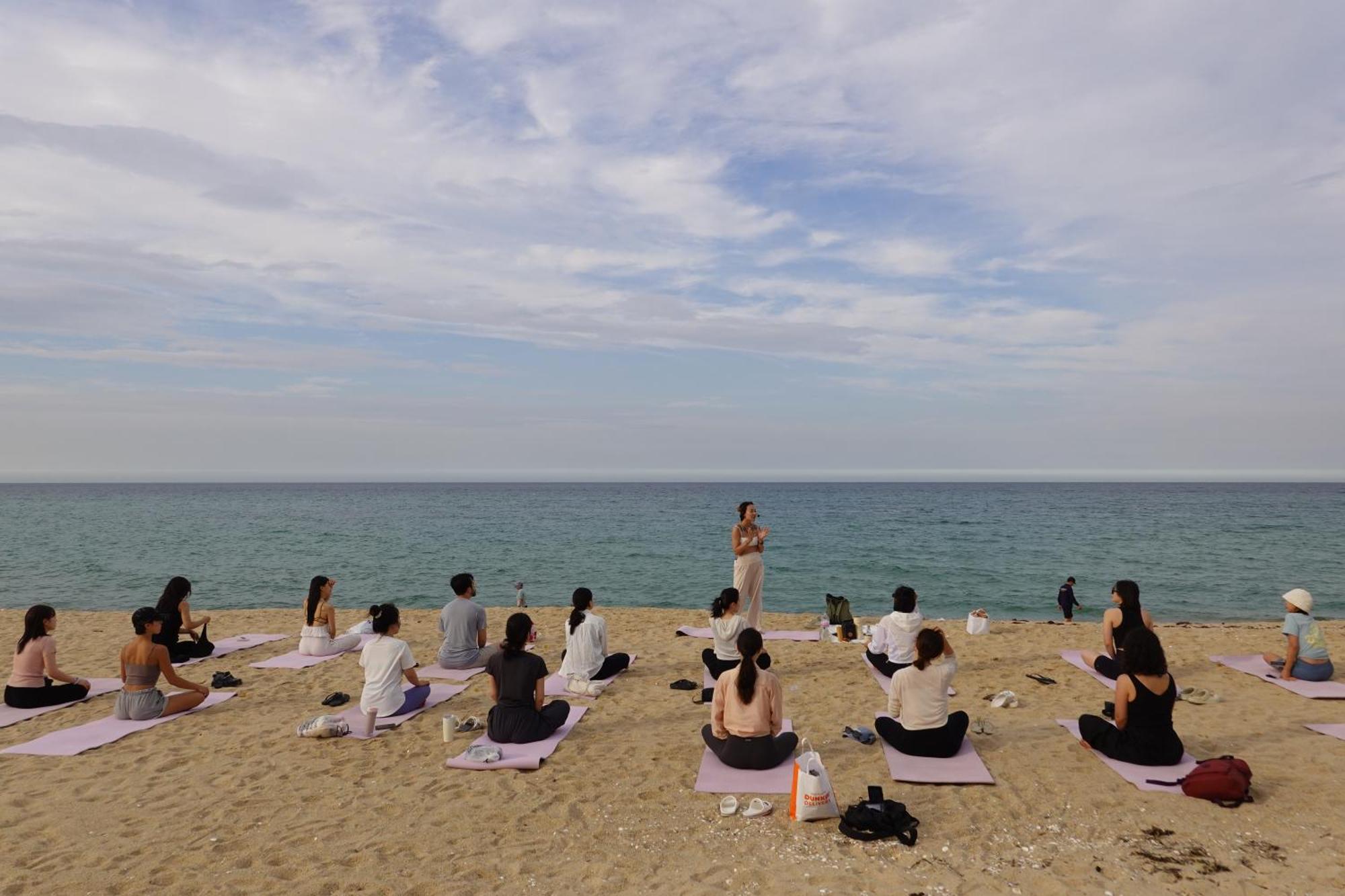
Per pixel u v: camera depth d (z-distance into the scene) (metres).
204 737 7.10
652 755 6.49
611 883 4.33
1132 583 8.90
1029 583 24.31
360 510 77.19
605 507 86.88
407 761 6.43
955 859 4.56
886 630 9.45
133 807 5.49
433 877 4.43
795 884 4.29
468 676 9.42
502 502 103.25
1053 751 6.38
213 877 4.45
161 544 37.00
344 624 15.45
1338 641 11.50
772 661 10.27
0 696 8.69
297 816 5.33
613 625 13.91
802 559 30.53
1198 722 7.21
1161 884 4.24
